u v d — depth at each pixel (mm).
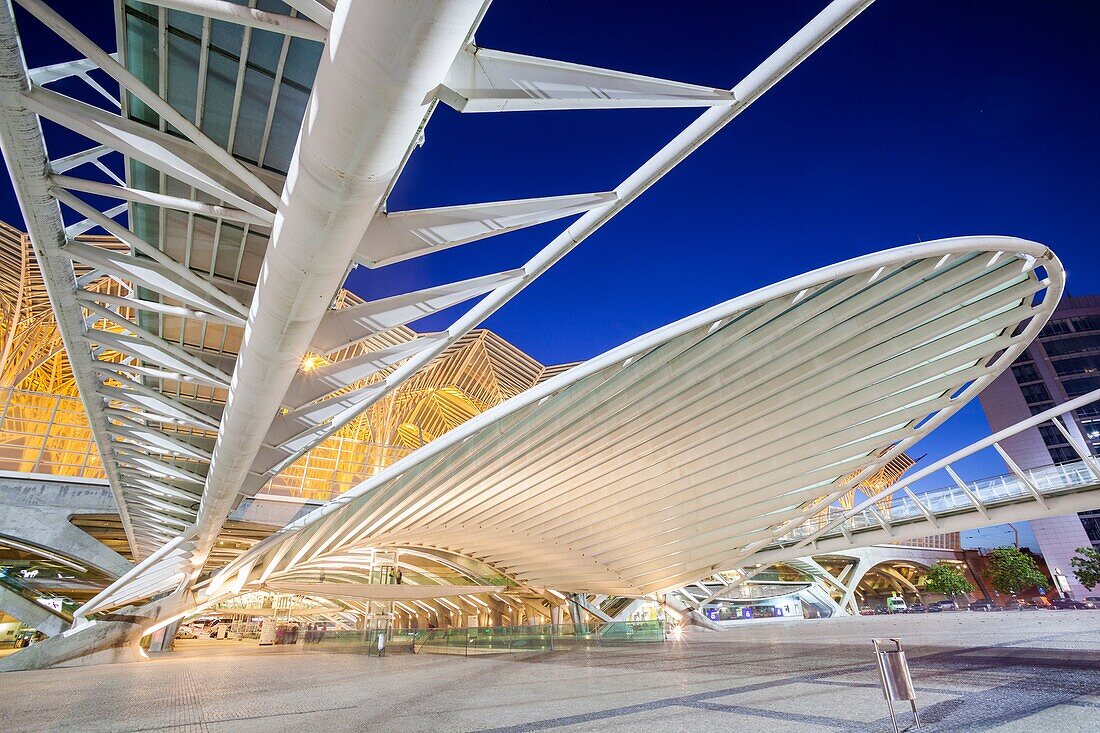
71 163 7789
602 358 15109
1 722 8125
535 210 8016
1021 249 11883
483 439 21125
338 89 4648
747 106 6301
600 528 26109
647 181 7559
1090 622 24750
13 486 25281
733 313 13484
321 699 10086
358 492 20062
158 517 21047
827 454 19859
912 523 29469
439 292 9945
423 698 9906
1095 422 74500
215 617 78812
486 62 5398
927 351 15586
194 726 7457
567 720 7121
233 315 9703
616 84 5863
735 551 27156
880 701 7344
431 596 33531
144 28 7105
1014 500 25750
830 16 5301
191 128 6293
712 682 10484
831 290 13641
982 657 12062
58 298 9883
